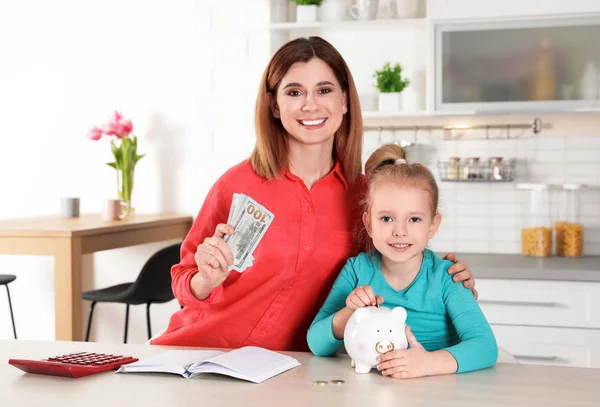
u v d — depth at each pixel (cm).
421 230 156
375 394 120
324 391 122
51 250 300
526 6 315
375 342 133
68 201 371
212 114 361
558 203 350
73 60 404
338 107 174
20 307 416
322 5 355
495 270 302
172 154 393
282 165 178
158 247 397
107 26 399
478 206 358
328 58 174
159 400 117
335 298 167
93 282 404
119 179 399
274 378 130
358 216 183
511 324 302
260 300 178
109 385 126
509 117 352
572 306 296
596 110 313
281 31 365
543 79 318
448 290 160
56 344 159
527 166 353
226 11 356
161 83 393
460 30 324
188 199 392
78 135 405
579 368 138
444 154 358
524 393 121
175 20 390
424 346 161
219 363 132
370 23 337
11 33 411
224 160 361
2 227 309
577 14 312
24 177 413
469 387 124
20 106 412
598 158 346
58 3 404
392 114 333
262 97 178
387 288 163
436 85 327
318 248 179
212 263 149
